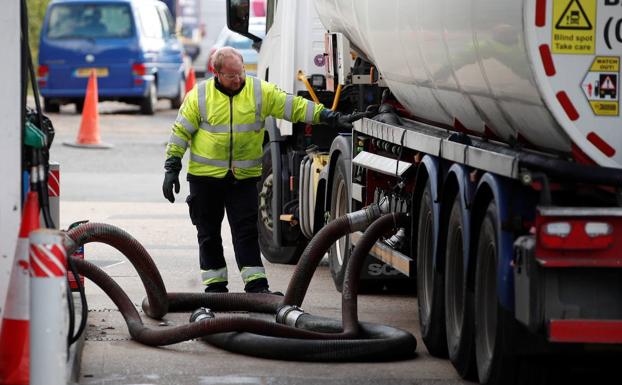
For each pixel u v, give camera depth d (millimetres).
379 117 16688
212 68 16438
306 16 20500
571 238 10508
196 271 19672
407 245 15250
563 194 11133
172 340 13930
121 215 25438
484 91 12273
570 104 10828
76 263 14852
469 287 12500
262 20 25297
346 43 18109
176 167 16594
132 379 12547
